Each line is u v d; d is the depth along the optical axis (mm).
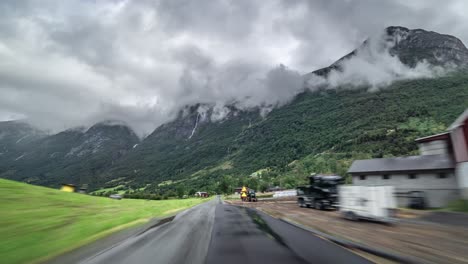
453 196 20672
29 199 19141
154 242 9438
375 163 31047
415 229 11609
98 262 6867
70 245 8781
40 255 7453
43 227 11227
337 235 10555
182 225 14250
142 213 19781
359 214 14781
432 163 26672
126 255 7578
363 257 7266
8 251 7633
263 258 7281
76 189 46156
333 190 21891
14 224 11398
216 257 7430
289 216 18078
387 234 10570
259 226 13594
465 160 23016
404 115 186000
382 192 13930
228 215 19750
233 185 108000
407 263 6703
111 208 21281
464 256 7281
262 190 98250
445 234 10352
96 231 11578
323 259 7121
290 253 7793
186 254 7762
